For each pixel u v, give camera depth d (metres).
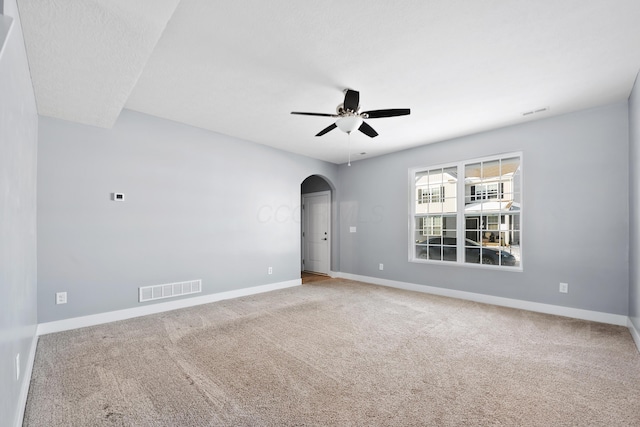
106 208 3.27
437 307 3.92
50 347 2.58
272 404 1.82
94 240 3.18
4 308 1.30
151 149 3.60
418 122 3.79
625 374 2.17
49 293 2.90
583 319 3.39
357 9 1.82
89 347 2.60
